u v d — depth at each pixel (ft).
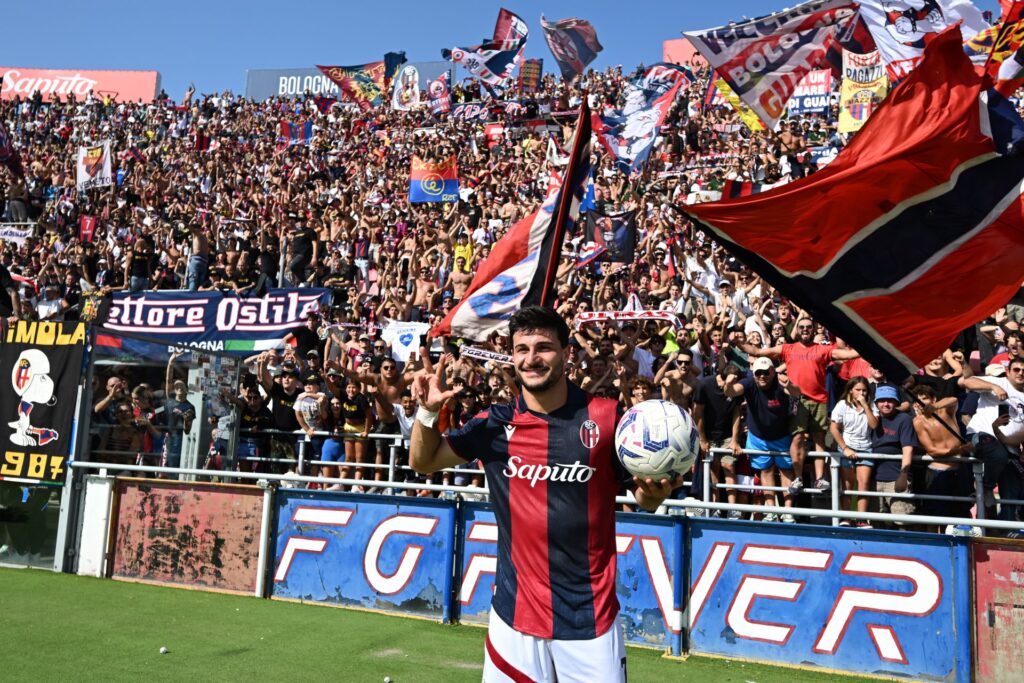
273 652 19.39
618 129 51.70
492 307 27.71
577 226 42.22
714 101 78.69
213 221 70.33
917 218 19.36
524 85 91.66
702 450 26.35
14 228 76.38
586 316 32.71
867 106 52.90
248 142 112.37
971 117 19.07
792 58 29.43
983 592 18.10
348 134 107.14
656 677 18.60
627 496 21.74
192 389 33.19
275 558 25.30
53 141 125.49
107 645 19.38
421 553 23.43
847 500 26.63
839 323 19.93
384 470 33.96
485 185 66.08
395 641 20.70
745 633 20.13
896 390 25.77
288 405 36.35
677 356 29.50
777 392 26.45
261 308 45.93
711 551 20.66
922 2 28.63
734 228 20.27
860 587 19.19
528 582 9.89
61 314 51.85
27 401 28.96
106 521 27.48
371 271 54.85
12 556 28.81
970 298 19.20
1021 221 18.86
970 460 23.45
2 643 19.10
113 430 29.58
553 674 9.83
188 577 26.27
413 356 34.42
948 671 18.19
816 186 19.58
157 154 112.06
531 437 10.09
